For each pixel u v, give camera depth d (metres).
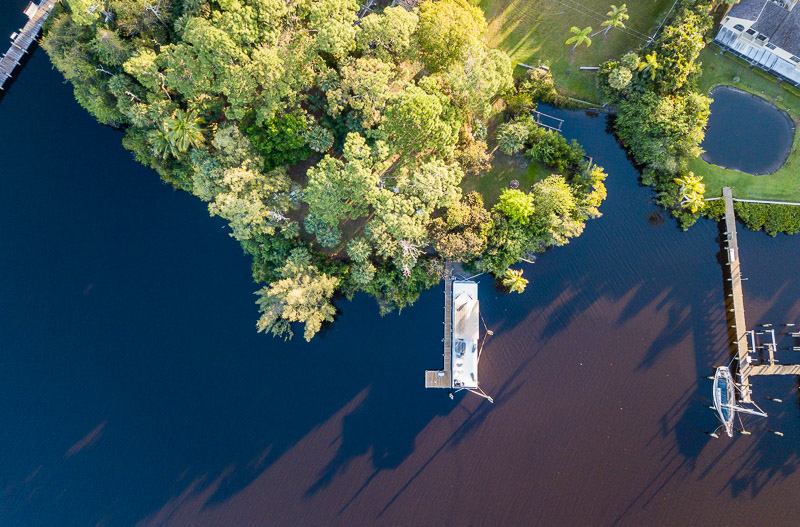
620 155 60.25
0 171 60.09
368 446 59.97
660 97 54.69
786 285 60.41
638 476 59.75
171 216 60.56
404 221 50.81
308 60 49.81
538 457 59.88
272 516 59.50
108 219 60.56
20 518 59.44
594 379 60.31
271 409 60.19
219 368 60.41
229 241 60.53
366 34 50.09
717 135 60.00
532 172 58.88
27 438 59.66
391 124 50.12
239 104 50.50
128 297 60.53
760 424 60.03
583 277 60.47
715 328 59.91
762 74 59.28
